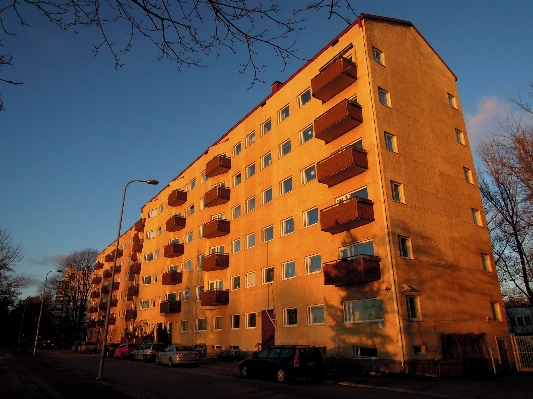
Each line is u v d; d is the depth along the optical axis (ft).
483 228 80.02
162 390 43.50
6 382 52.03
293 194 83.51
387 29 78.59
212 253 108.88
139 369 72.23
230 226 104.94
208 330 104.94
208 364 81.15
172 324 126.52
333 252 70.49
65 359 107.65
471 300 69.41
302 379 52.85
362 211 62.75
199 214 122.62
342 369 61.72
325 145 77.41
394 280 58.65
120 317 193.67
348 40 77.10
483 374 57.06
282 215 85.56
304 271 76.43
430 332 59.36
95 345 156.87
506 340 70.59
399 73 76.74
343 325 65.26
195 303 115.24
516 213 91.86
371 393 39.86
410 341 56.24
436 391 40.47
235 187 106.32
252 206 98.02
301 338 73.56
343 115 68.59
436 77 86.12
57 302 268.82
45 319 287.28
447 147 80.07
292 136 87.56
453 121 85.30
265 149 96.22
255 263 91.45
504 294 104.37
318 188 76.95
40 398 38.06
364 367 59.26
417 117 76.18
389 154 67.00
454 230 72.84
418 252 64.03
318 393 40.37
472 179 83.30
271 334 83.30
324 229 68.49
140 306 155.74
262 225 91.71
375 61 72.74
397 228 62.64
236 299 95.71
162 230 149.69
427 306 61.05
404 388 43.16
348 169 66.69
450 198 75.20
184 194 134.00
